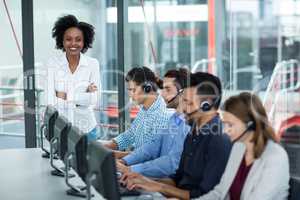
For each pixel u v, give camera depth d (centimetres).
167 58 517
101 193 198
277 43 520
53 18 496
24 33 497
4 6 520
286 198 219
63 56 425
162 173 285
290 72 516
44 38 495
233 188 231
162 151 306
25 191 258
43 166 318
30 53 498
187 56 517
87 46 423
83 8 511
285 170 219
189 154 266
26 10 494
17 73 525
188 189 262
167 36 523
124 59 494
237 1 511
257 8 514
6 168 313
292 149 412
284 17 523
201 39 520
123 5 491
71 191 254
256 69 511
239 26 513
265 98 499
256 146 221
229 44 513
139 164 292
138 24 509
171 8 522
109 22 507
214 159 246
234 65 509
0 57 530
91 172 206
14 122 538
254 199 217
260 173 220
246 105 219
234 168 232
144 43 512
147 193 254
